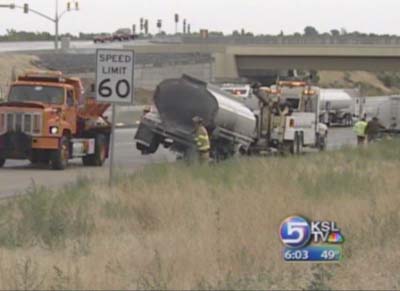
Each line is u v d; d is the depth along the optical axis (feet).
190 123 193.67
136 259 69.36
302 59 586.45
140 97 483.51
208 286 58.70
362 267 67.92
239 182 118.21
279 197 99.40
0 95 301.02
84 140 201.05
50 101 193.67
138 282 61.00
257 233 76.84
